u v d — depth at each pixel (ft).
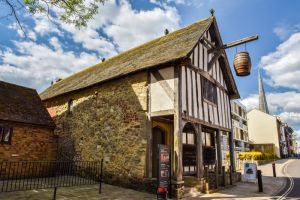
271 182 42.24
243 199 26.99
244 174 42.78
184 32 41.09
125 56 50.72
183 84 30.76
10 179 35.06
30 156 38.14
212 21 38.58
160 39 46.62
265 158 104.37
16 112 38.96
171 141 37.22
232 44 35.73
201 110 34.17
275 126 157.69
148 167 29.68
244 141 128.36
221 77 43.75
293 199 27.35
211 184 34.81
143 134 31.24
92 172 37.29
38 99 47.39
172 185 26.94
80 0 21.56
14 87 46.32
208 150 43.65
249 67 32.22
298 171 64.08
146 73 33.01
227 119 43.34
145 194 27.76
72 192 27.12
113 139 35.09
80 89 42.93
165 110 29.84
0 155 34.94
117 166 33.35
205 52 37.78
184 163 35.94
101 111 38.47
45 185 30.83
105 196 26.00
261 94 224.53
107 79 37.14
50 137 41.22
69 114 45.91
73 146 42.42
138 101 33.04
